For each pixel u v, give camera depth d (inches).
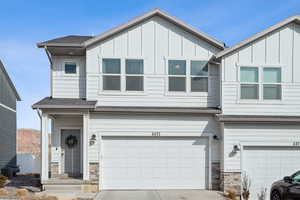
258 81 562.9
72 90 576.7
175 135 557.6
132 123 553.0
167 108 554.3
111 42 564.7
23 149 1557.6
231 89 558.3
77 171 574.2
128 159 552.4
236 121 542.9
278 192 421.4
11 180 668.7
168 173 557.6
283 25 564.4
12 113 933.8
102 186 544.1
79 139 579.8
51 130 568.7
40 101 538.3
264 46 567.2
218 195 508.1
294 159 557.9
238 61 561.3
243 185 540.1
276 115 562.6
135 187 550.3
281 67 567.8
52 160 564.7
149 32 570.6
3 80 834.2
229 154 545.6
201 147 563.8
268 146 554.3
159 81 568.1
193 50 576.1
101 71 560.4
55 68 577.0
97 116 547.8
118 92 561.0
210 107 571.5
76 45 550.3
